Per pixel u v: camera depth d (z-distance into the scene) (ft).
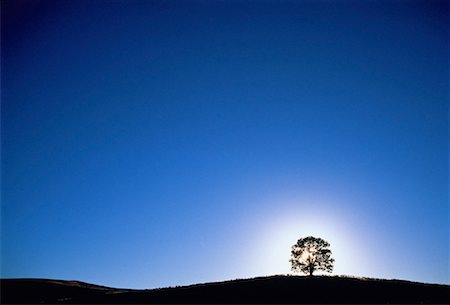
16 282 299.58
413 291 206.39
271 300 192.75
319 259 257.55
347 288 214.28
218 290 217.97
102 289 294.25
